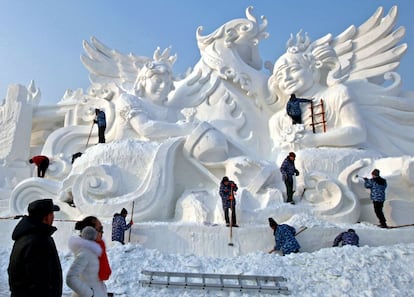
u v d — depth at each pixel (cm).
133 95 1330
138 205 1006
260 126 1370
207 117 1372
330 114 1245
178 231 852
